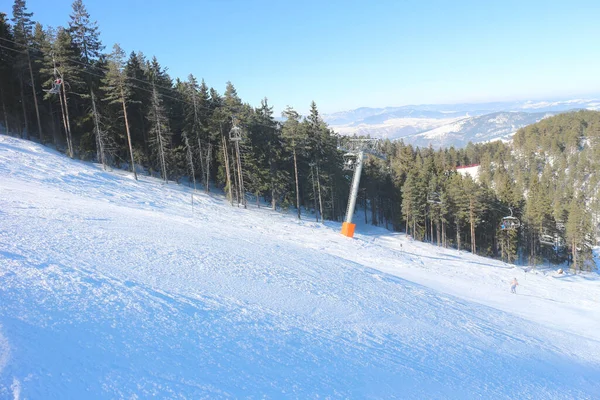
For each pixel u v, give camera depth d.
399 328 9.82
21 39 41.38
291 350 6.49
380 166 74.25
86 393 3.66
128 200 32.31
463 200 59.47
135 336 5.45
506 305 21.98
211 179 56.34
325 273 15.57
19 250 8.73
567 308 24.47
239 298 9.04
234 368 5.21
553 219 61.91
